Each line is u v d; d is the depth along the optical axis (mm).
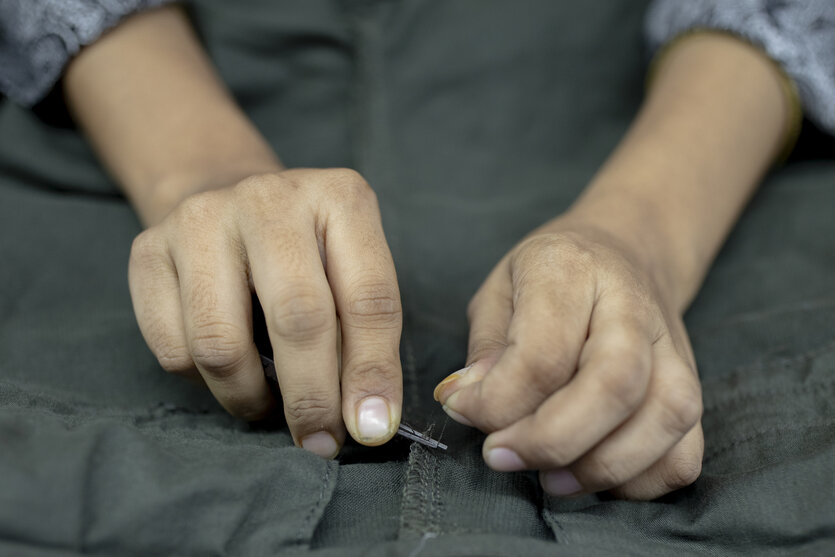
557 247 413
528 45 590
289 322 387
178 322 417
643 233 466
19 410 395
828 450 397
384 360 401
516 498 400
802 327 470
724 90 529
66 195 541
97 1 527
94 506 355
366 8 587
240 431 430
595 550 368
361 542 380
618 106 594
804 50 529
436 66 581
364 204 417
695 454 400
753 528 385
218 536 361
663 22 571
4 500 344
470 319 439
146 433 407
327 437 407
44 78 535
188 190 471
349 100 576
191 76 531
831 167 567
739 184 515
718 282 512
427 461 407
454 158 565
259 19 575
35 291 490
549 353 380
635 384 374
